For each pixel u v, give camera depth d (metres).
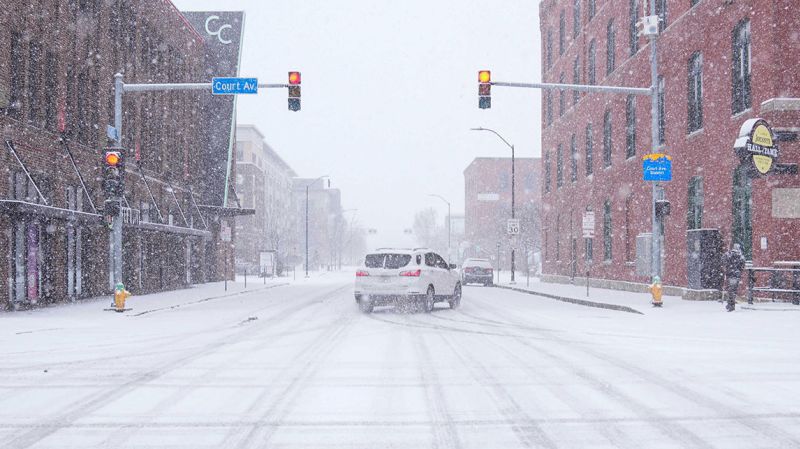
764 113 19.19
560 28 44.97
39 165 21.81
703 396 7.38
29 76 21.67
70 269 23.89
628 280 30.84
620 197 31.86
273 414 6.60
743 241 20.84
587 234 25.67
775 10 19.00
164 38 34.53
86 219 22.34
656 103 20.41
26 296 21.14
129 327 15.12
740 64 20.98
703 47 22.97
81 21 25.16
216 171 43.12
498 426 6.12
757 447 5.40
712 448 5.38
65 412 6.70
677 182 25.16
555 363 9.70
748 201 20.53
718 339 12.40
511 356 10.41
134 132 30.39
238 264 66.19
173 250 35.06
